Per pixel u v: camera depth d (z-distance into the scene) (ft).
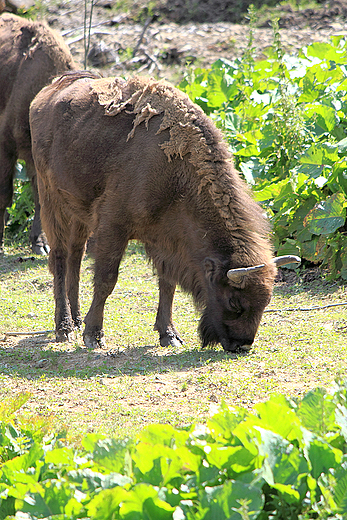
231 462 24.62
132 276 85.20
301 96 90.84
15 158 91.86
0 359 57.57
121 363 54.34
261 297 51.62
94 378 50.19
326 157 74.79
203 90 102.32
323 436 26.37
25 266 91.56
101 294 58.80
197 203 53.83
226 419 27.04
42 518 23.24
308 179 75.97
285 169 82.43
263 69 110.22
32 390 48.16
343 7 171.22
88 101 60.44
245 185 55.83
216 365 51.31
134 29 171.63
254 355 53.01
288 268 78.48
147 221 56.29
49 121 63.52
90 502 22.49
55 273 65.05
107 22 175.42
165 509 22.52
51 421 33.65
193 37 165.78
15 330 67.92
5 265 93.30
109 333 64.18
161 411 42.42
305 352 52.65
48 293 81.20
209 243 53.83
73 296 66.59
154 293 77.97
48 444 30.66
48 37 88.48
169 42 163.94
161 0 184.96
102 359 55.72
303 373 48.01
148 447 24.59
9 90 88.53
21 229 106.42
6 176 91.56
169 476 24.23
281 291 73.46
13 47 89.15
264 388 45.44
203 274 54.54
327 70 94.68
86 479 24.71
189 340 61.05
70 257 65.46
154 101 56.49
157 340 61.87
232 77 107.55
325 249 74.33
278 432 26.66
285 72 98.48
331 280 73.26
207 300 54.54
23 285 84.64
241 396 44.27
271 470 24.12
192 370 50.93
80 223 63.46
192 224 54.60
